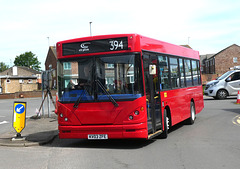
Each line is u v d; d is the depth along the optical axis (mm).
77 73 9109
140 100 8617
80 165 7078
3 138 11711
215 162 7004
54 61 75750
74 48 9188
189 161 7152
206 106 21375
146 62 9266
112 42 8875
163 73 10680
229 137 10156
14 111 11180
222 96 26281
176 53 12359
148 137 8797
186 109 13031
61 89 9266
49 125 15086
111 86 8773
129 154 8141
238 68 29016
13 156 8555
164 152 8234
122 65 8742
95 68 8938
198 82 15523
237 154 7762
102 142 10305
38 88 78500
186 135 10914
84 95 8953
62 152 8828
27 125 15289
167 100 10781
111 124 8734
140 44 8914
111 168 6719
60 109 9234
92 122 8852
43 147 9906
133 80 8672
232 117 15242
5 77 71750
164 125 10352
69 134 9086
